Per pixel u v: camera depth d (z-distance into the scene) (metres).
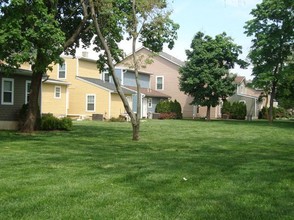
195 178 8.06
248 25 38.97
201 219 5.21
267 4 37.16
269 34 37.88
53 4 17.88
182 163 10.19
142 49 48.34
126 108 17.00
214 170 9.10
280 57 38.12
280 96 41.88
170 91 52.88
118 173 8.46
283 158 11.61
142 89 48.38
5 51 15.52
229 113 51.19
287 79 36.97
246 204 6.02
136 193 6.61
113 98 39.25
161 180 7.78
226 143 16.56
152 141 16.72
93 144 14.81
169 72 52.88
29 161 10.08
